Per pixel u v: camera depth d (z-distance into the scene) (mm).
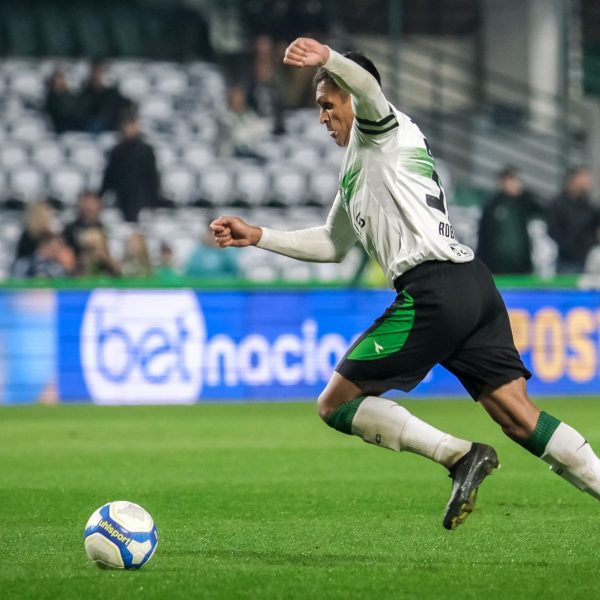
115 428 36125
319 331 46469
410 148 15484
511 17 65375
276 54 65000
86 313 45562
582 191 53656
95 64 62094
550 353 47125
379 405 15445
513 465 27031
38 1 68875
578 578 14320
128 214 55000
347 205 16016
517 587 13719
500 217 51938
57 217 59094
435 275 15289
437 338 15305
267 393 46188
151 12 69438
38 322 45562
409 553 16250
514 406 15617
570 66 65750
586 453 15516
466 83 67625
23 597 13219
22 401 45500
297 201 61469
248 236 16938
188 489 23422
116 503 15188
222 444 31781
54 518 19859
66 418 39562
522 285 46906
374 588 13656
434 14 68438
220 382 45875
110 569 14836
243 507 21047
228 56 67438
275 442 32219
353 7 67938
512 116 65188
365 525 18953
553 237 53656
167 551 16438
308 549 16594
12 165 61062
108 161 54938
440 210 15562
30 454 29672
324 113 16203
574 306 47344
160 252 54688
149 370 45562
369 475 25531
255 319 46031
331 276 57031
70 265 51188
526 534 17953
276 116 62344
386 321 15461
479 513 20188
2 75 65438
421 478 25000
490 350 15586
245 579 14219
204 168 61219
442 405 43344
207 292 45812
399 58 66375
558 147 64562
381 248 15656
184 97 65188
